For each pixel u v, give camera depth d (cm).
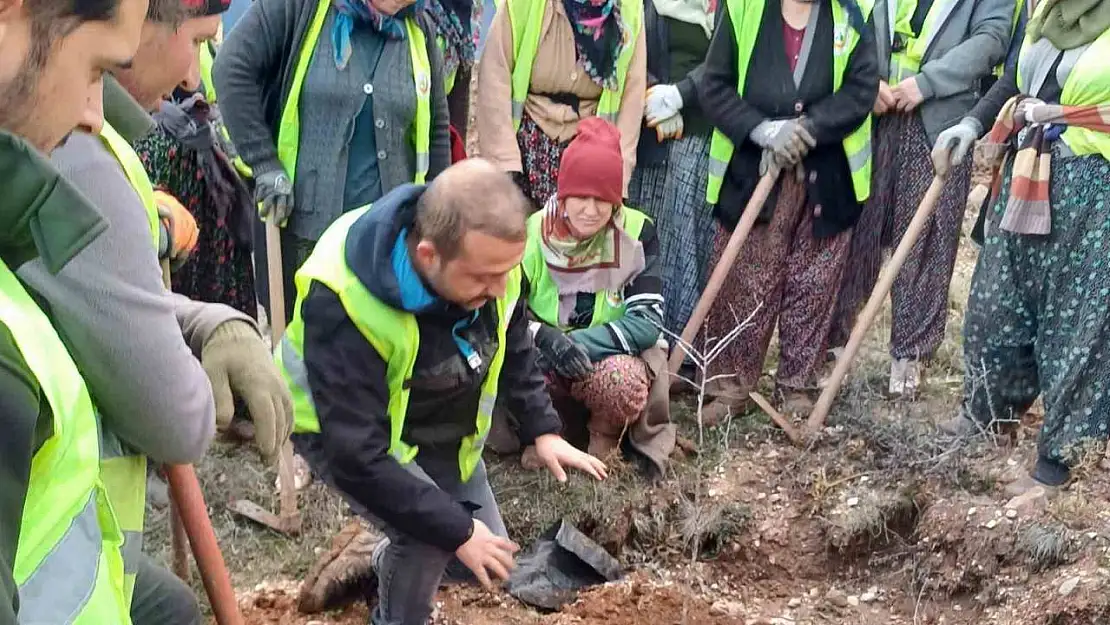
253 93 314
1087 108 298
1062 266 315
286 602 293
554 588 307
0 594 77
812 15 367
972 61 380
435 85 333
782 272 392
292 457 325
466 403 233
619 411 342
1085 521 304
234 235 355
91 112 109
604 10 367
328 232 220
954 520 322
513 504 343
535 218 342
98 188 132
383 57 317
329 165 319
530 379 247
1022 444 359
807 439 379
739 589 330
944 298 406
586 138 324
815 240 387
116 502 152
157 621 170
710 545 341
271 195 316
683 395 414
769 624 305
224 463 355
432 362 218
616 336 342
